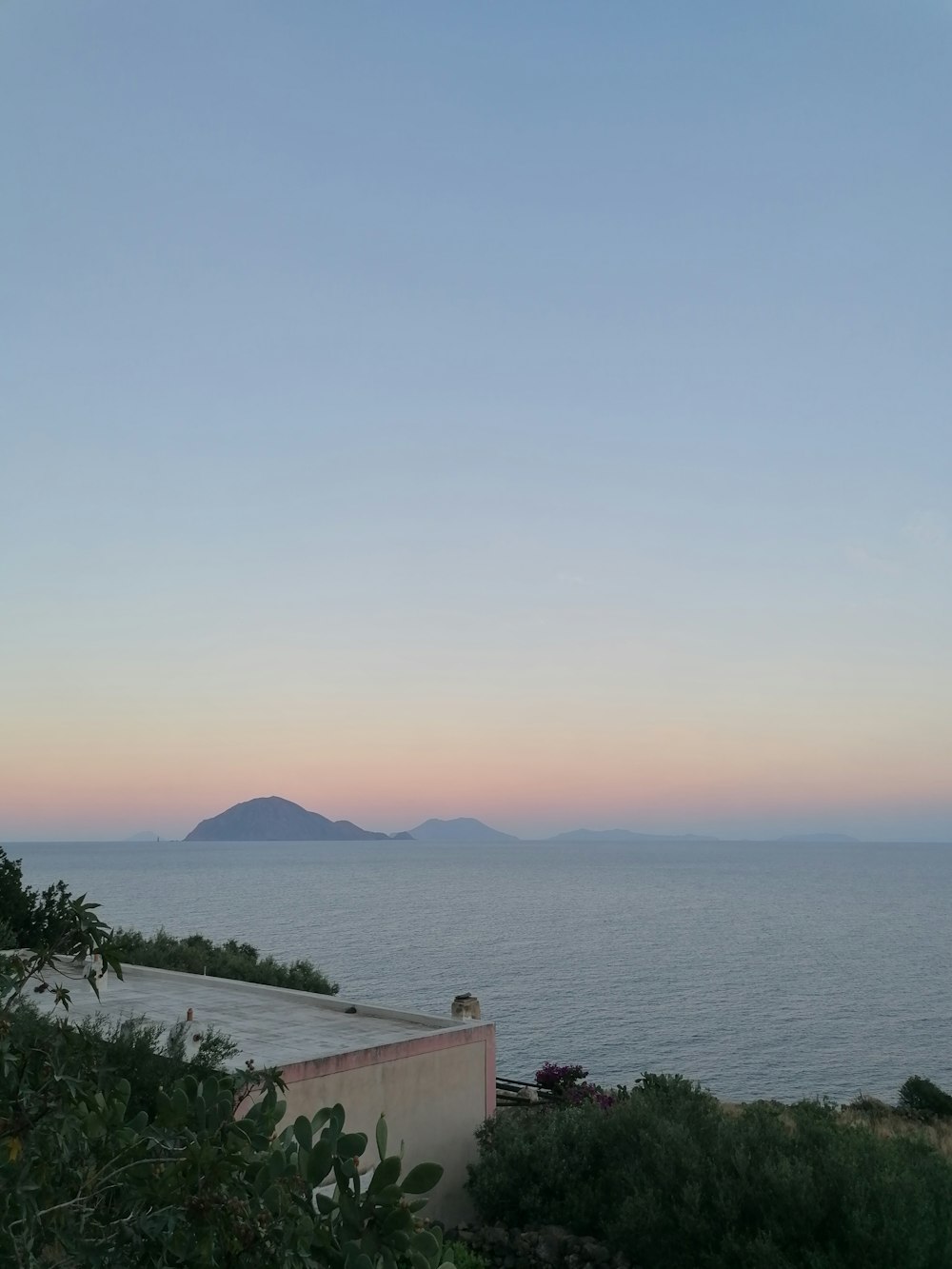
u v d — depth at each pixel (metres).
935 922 167.88
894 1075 62.97
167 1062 11.37
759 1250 11.86
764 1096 56.38
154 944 28.12
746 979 101.56
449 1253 10.93
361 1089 14.84
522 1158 15.20
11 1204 3.65
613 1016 79.75
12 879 17.48
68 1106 4.16
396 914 162.62
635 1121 15.42
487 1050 17.02
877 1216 12.11
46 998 16.39
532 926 148.50
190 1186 3.86
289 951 110.06
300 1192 4.41
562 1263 13.33
